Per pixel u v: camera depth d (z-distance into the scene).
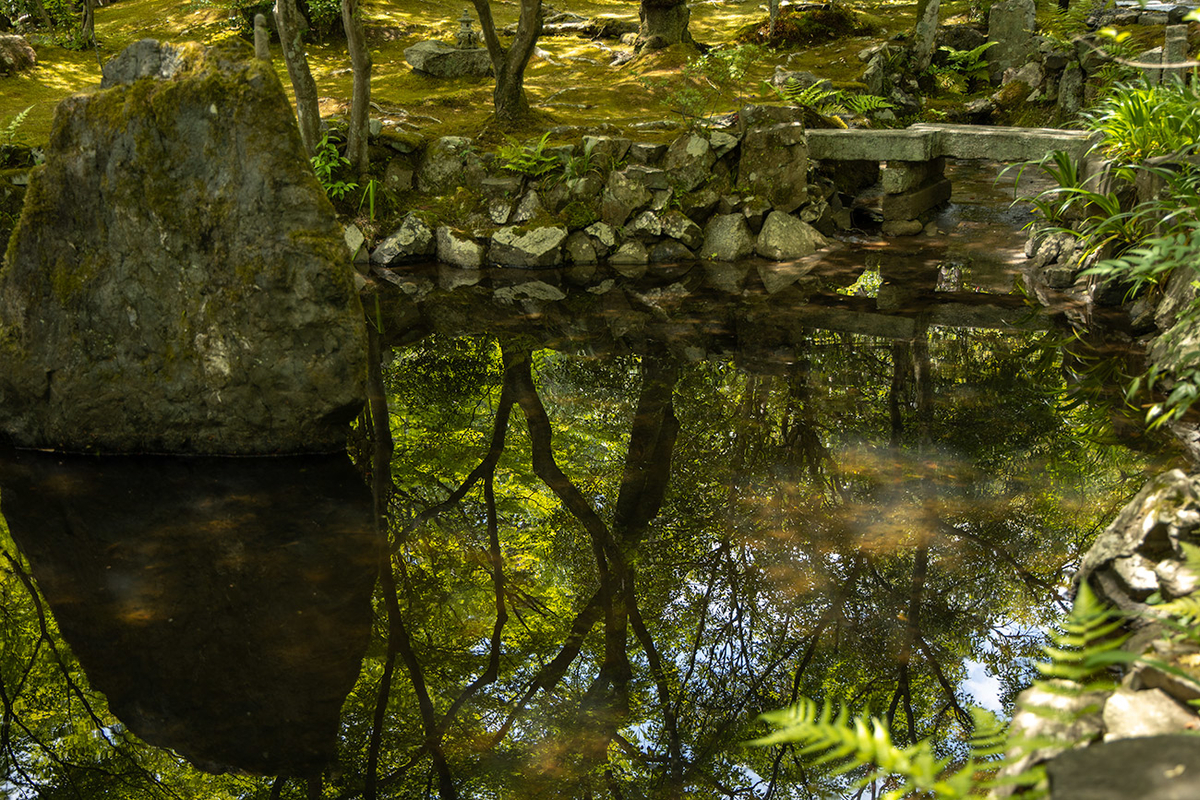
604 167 8.80
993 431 4.85
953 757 2.72
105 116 4.90
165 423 5.03
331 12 13.23
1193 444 4.42
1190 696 2.15
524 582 3.88
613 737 2.97
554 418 5.43
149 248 4.89
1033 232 7.62
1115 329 6.09
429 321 7.10
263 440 5.04
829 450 4.81
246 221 4.83
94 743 2.97
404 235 8.78
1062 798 1.56
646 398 5.63
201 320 4.91
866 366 5.88
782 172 8.80
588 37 14.20
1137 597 2.84
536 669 3.33
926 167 9.30
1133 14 11.41
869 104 10.41
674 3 12.17
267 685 3.25
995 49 12.82
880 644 3.33
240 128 4.80
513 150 8.89
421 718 3.08
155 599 3.73
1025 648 3.23
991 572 3.68
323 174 8.84
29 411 5.10
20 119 8.98
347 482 4.75
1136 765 1.61
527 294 7.75
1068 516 4.00
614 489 4.63
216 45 4.93
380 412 5.57
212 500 4.55
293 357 4.90
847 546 3.95
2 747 2.98
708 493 4.52
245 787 2.77
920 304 7.02
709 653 3.38
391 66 12.68
